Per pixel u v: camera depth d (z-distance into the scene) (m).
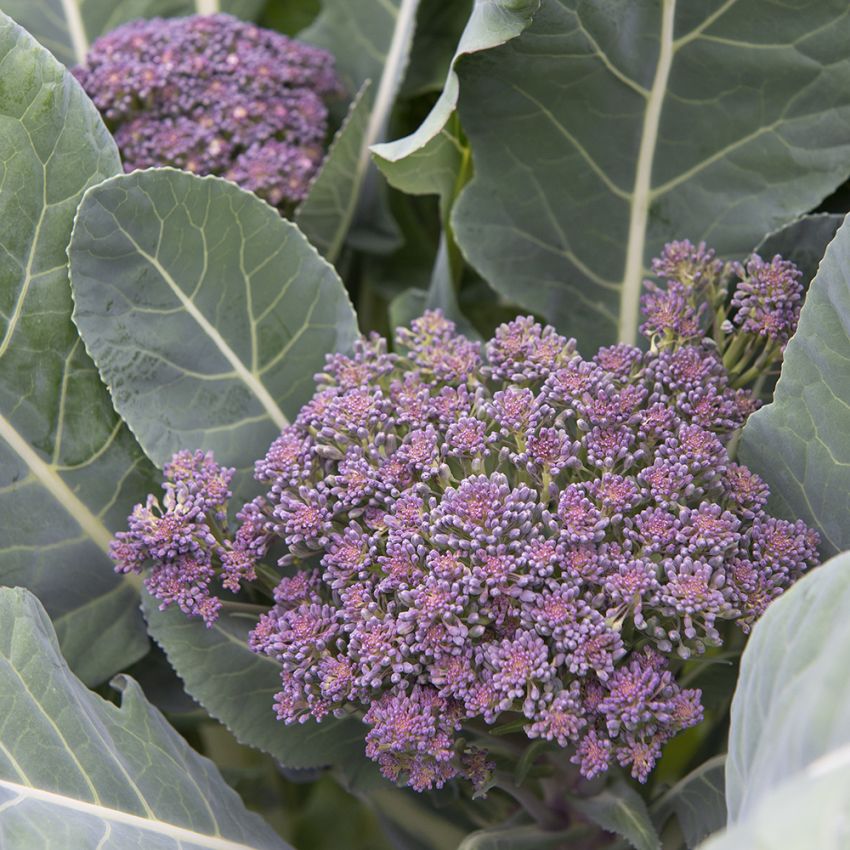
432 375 0.62
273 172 0.72
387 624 0.58
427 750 0.58
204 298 0.63
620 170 0.67
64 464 0.63
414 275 0.79
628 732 0.58
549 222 0.67
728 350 0.63
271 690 0.63
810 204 0.67
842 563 0.52
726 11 0.64
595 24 0.64
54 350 0.62
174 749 0.63
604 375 0.60
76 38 0.78
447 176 0.68
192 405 0.63
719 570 0.58
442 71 0.76
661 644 0.57
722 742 0.66
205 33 0.74
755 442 0.60
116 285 0.61
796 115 0.66
